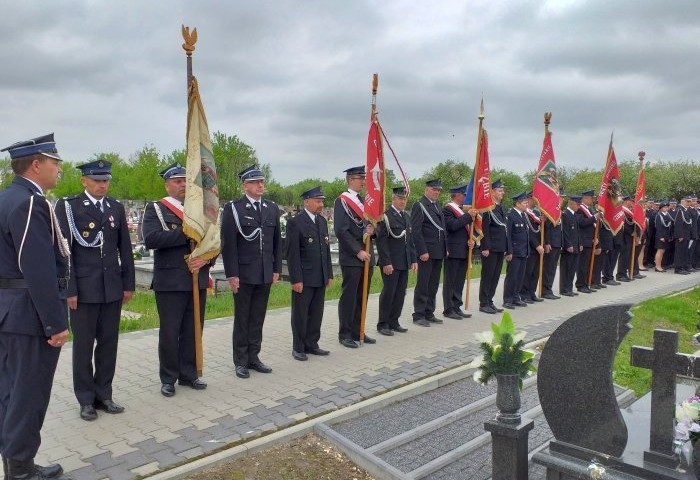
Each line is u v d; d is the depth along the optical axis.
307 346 6.73
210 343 7.21
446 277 9.17
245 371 5.81
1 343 3.54
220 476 3.74
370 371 6.08
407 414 4.94
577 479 2.97
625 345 7.27
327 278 6.65
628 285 13.34
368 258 7.11
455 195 9.19
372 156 7.05
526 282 10.92
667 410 2.81
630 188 31.38
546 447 3.29
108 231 4.74
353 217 7.14
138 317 9.77
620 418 2.92
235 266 5.70
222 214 5.79
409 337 7.72
